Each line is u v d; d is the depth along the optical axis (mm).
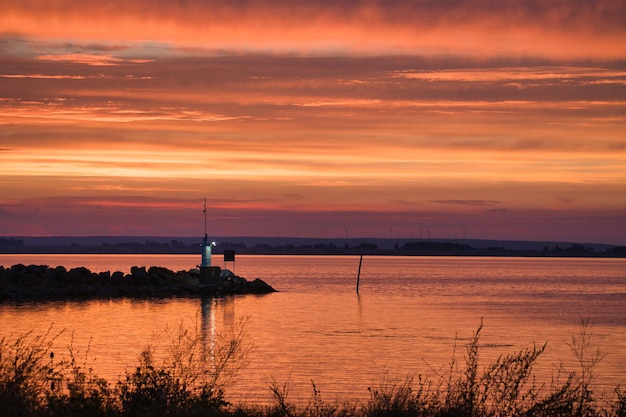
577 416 22375
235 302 122250
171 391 22141
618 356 63406
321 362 57688
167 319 90688
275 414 24766
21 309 101500
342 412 26344
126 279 135875
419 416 23219
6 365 21281
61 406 20531
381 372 53031
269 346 67250
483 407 23203
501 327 90375
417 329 85688
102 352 57562
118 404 21734
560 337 80312
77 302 114062
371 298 140625
